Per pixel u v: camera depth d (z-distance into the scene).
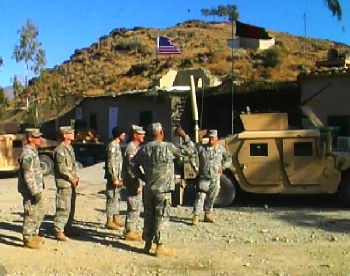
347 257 7.32
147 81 54.50
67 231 8.87
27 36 37.94
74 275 6.62
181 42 87.81
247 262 7.09
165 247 7.66
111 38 97.38
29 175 7.92
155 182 7.43
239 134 11.97
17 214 11.45
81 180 17.78
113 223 9.49
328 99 18.17
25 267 7.00
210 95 23.14
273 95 21.95
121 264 7.09
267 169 11.88
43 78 37.97
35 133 8.08
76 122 30.39
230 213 11.20
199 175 9.90
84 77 69.69
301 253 7.58
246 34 20.12
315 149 11.70
